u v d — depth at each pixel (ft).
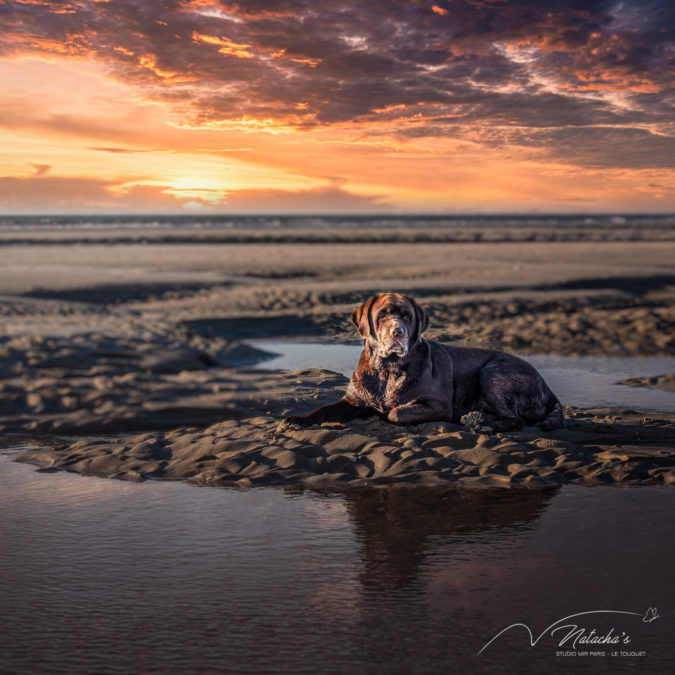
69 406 25.14
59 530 14.35
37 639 10.13
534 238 149.59
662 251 115.14
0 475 18.21
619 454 19.06
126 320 48.75
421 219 330.54
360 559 12.87
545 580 11.91
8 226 220.64
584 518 14.83
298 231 177.68
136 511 15.44
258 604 11.16
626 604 11.03
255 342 44.80
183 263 91.40
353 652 9.73
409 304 20.39
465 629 10.32
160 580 12.04
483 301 59.21
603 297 61.67
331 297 62.18
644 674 9.14
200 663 9.48
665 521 14.61
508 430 21.08
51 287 66.64
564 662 9.44
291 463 18.21
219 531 14.25
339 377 30.55
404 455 18.53
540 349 41.98
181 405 24.99
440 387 21.07
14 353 32.60
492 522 14.65
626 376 33.22
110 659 9.59
